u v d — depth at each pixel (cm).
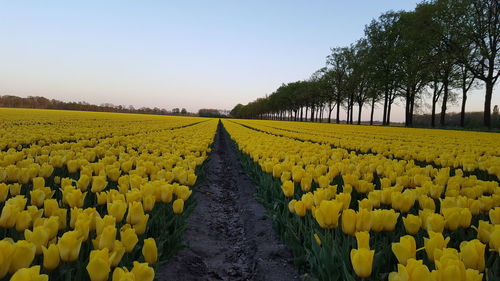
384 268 310
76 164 573
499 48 3522
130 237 265
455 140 1925
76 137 1373
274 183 651
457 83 4275
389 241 344
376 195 386
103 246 239
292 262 481
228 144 2459
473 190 423
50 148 879
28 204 461
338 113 7038
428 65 3856
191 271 475
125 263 299
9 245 195
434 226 285
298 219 439
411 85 4500
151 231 416
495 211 309
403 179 503
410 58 4275
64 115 4866
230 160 1662
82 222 263
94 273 199
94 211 302
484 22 3422
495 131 3331
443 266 186
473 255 211
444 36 3666
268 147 1058
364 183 471
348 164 682
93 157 715
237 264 539
